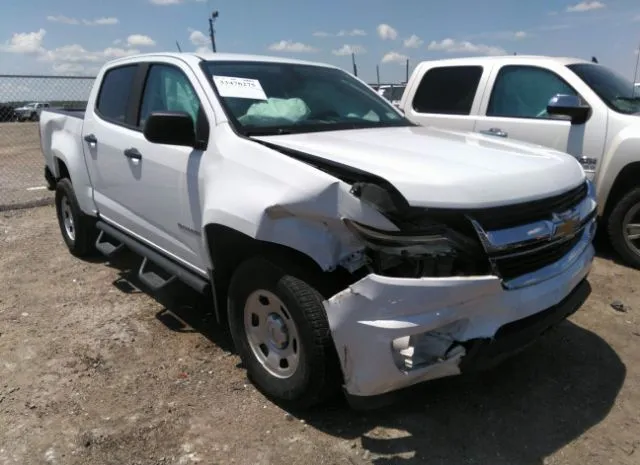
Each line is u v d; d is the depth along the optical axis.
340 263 2.64
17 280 5.24
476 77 6.39
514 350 2.73
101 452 2.84
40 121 6.16
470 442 2.90
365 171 2.70
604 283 5.03
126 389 3.38
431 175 2.67
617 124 5.35
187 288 4.35
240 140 3.25
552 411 3.16
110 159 4.51
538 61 6.01
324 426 3.02
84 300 4.74
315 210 2.64
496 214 2.62
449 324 2.59
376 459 2.77
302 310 2.78
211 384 3.43
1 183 10.65
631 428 3.01
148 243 4.29
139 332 4.12
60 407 3.21
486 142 3.52
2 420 3.09
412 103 6.92
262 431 2.98
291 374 3.03
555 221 2.83
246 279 3.11
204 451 2.84
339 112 4.04
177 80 3.95
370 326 2.52
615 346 3.90
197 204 3.48
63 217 5.97
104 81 4.96
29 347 3.91
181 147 3.64
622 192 5.44
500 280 2.58
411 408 3.17
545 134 5.78
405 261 2.53
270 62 4.21
